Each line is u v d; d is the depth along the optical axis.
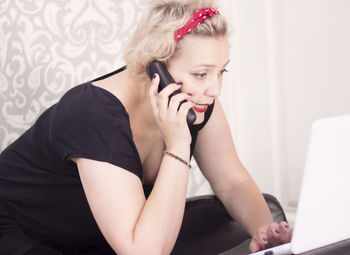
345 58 2.07
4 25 1.79
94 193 1.12
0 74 1.80
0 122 1.82
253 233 1.38
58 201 1.35
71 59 1.94
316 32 2.15
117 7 2.04
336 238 0.87
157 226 1.10
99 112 1.17
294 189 2.31
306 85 2.22
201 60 1.16
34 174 1.36
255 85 2.38
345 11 2.04
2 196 1.39
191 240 1.35
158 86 1.22
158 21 1.22
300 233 0.82
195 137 1.49
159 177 1.17
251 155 2.44
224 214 1.53
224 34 1.19
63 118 1.20
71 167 1.27
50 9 1.87
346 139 0.80
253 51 2.36
